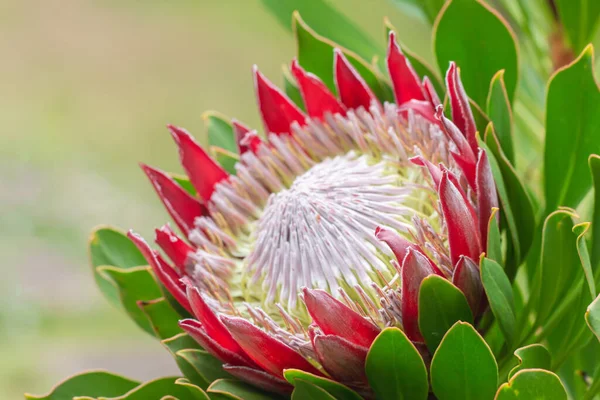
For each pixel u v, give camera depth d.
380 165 1.00
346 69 1.00
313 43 1.04
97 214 2.53
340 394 0.93
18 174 2.63
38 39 3.11
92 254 1.07
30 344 2.13
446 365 0.92
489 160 0.94
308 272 0.97
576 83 0.97
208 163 1.03
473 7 0.99
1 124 2.78
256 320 0.96
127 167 2.69
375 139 1.00
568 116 0.97
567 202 0.99
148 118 2.80
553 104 0.97
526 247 0.98
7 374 2.03
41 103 2.88
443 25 1.00
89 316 2.23
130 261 1.07
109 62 3.00
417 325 0.93
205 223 1.02
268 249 0.99
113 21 3.15
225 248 1.02
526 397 0.91
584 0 1.03
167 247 1.00
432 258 0.95
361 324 0.93
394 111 1.00
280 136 1.03
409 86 0.98
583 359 1.02
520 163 1.10
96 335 2.15
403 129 0.99
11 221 2.49
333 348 0.92
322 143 1.02
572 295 0.98
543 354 0.93
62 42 3.10
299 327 0.96
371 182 0.99
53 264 2.38
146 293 1.04
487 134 0.96
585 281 0.96
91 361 2.06
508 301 0.93
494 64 1.00
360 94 1.01
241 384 0.96
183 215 1.02
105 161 2.71
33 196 2.54
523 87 1.09
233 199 1.03
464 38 1.00
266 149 1.03
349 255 0.97
